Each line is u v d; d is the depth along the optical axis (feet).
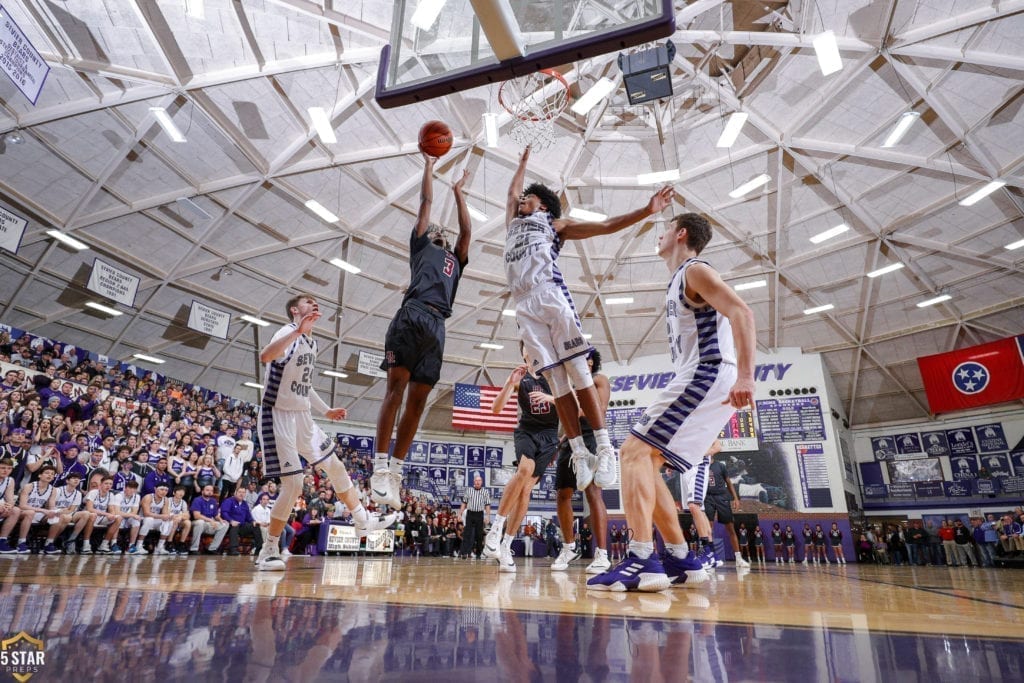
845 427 65.98
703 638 2.64
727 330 7.14
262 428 11.21
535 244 9.42
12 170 35.24
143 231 42.47
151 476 28.09
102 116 33.76
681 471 7.01
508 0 10.12
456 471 69.77
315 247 49.32
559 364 8.95
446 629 2.80
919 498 61.82
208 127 36.22
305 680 1.65
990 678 1.78
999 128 36.11
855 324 58.08
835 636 2.76
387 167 42.50
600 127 40.63
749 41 32.55
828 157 40.68
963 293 52.29
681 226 7.83
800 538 53.62
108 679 1.57
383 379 67.00
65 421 28.35
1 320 43.65
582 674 1.82
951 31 30.86
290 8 29.35
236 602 3.88
